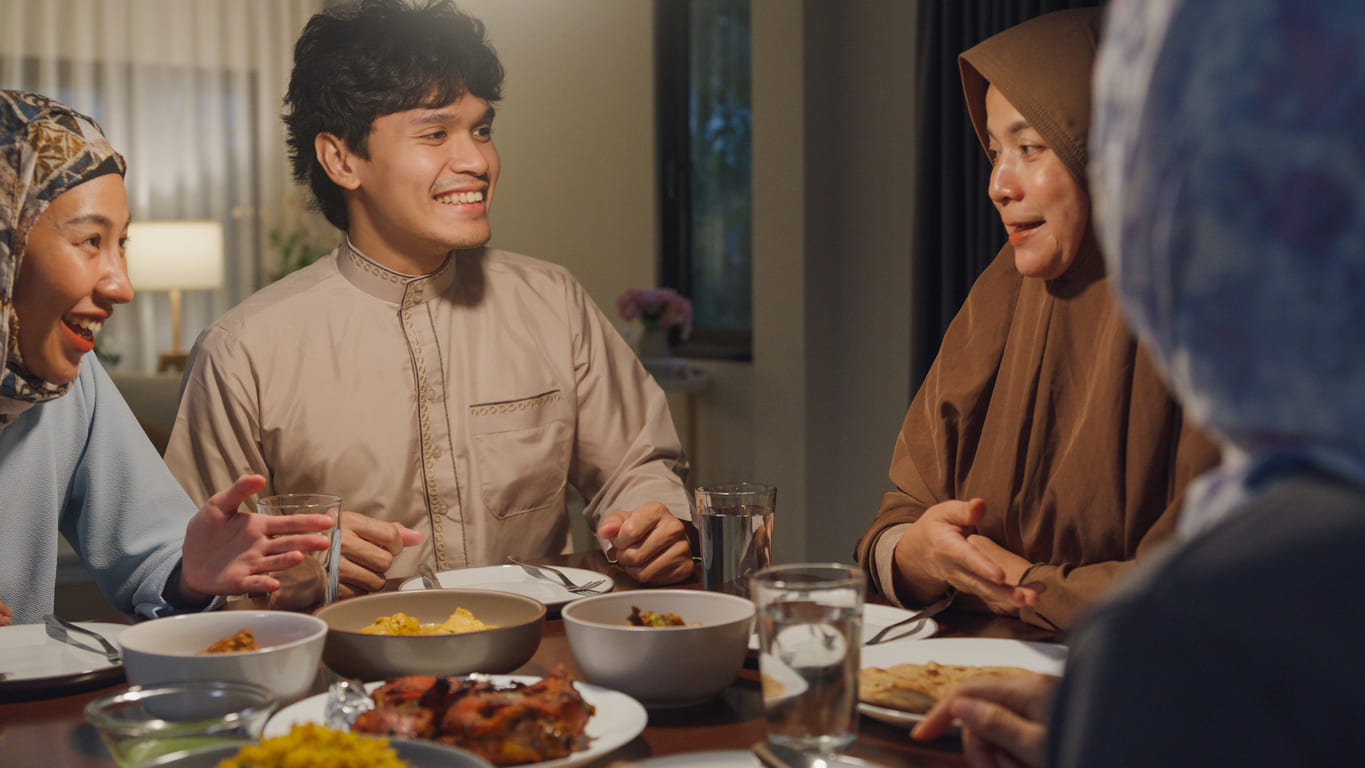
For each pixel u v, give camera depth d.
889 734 0.80
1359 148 0.28
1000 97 1.21
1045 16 1.25
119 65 6.46
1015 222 1.22
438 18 1.75
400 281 1.80
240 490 1.13
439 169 1.71
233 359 1.73
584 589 1.26
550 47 5.12
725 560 1.14
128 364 6.50
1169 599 0.32
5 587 1.34
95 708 0.70
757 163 3.76
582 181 5.02
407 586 1.26
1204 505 0.35
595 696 0.84
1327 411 0.30
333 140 1.75
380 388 1.78
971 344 1.40
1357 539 0.30
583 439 1.96
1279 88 0.29
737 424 4.10
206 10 6.58
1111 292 1.21
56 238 1.18
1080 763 0.33
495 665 0.89
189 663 0.80
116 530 1.34
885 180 3.45
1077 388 1.24
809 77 3.57
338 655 0.90
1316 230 0.29
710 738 0.81
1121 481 1.16
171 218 6.60
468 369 1.84
